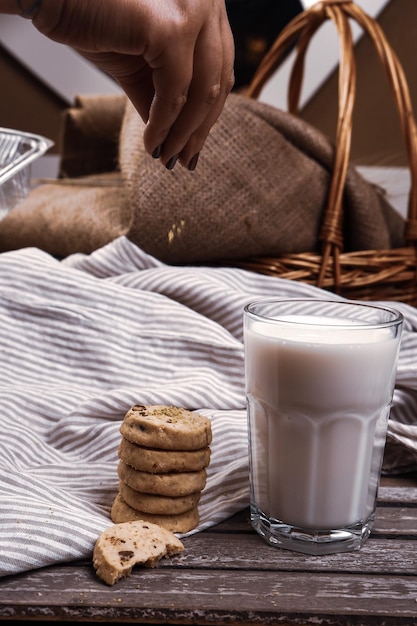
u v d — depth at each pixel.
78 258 0.88
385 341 0.61
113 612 0.56
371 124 1.53
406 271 0.94
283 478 0.62
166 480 0.62
